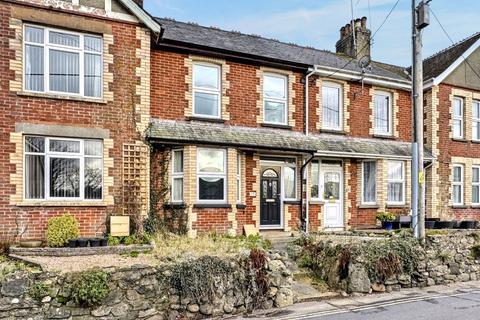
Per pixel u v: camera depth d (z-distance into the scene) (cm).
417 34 1348
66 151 1256
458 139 2058
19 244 1137
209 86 1556
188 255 1023
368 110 1877
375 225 1817
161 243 1182
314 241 1329
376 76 1856
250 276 1013
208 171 1448
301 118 1716
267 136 1597
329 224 1755
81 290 827
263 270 1034
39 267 895
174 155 1442
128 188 1303
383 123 1941
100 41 1309
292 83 1703
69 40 1276
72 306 833
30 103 1204
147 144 1345
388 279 1216
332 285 1199
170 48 1470
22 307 806
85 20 1277
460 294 1180
